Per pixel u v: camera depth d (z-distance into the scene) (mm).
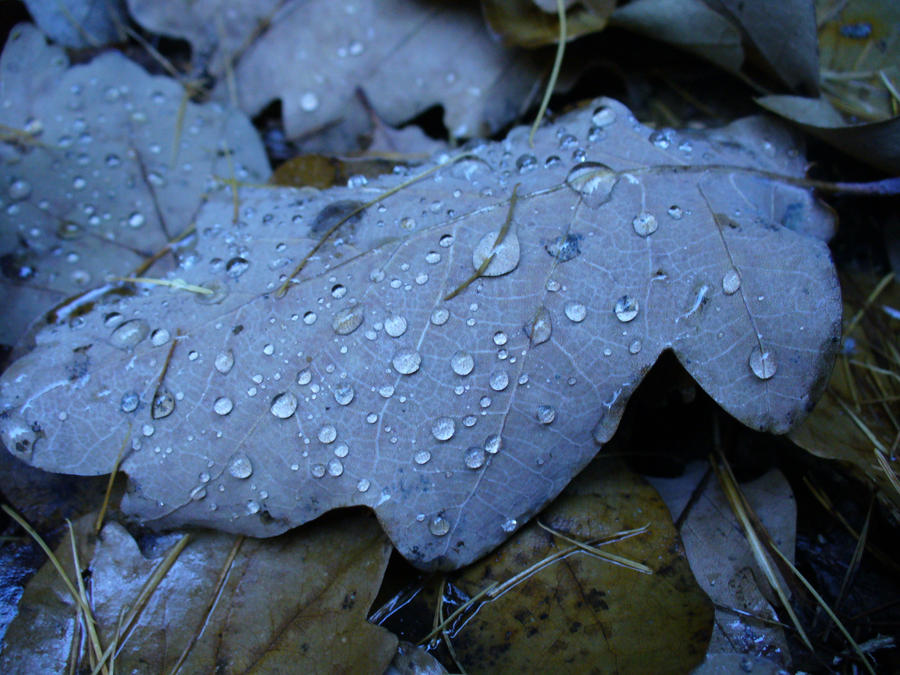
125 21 170
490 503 129
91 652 127
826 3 156
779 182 142
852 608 136
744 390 130
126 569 132
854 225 159
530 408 129
